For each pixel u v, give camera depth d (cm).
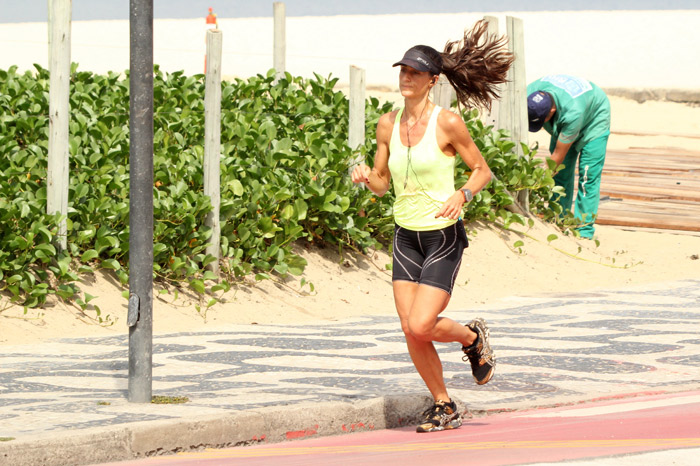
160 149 3444
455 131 1836
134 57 1998
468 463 1529
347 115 4072
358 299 3409
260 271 3394
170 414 1847
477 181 1852
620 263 4131
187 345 2667
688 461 1505
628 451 1571
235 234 3378
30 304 2875
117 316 2955
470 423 1956
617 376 2366
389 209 3753
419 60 1838
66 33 2972
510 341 2780
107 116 3541
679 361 2533
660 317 3155
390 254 3756
